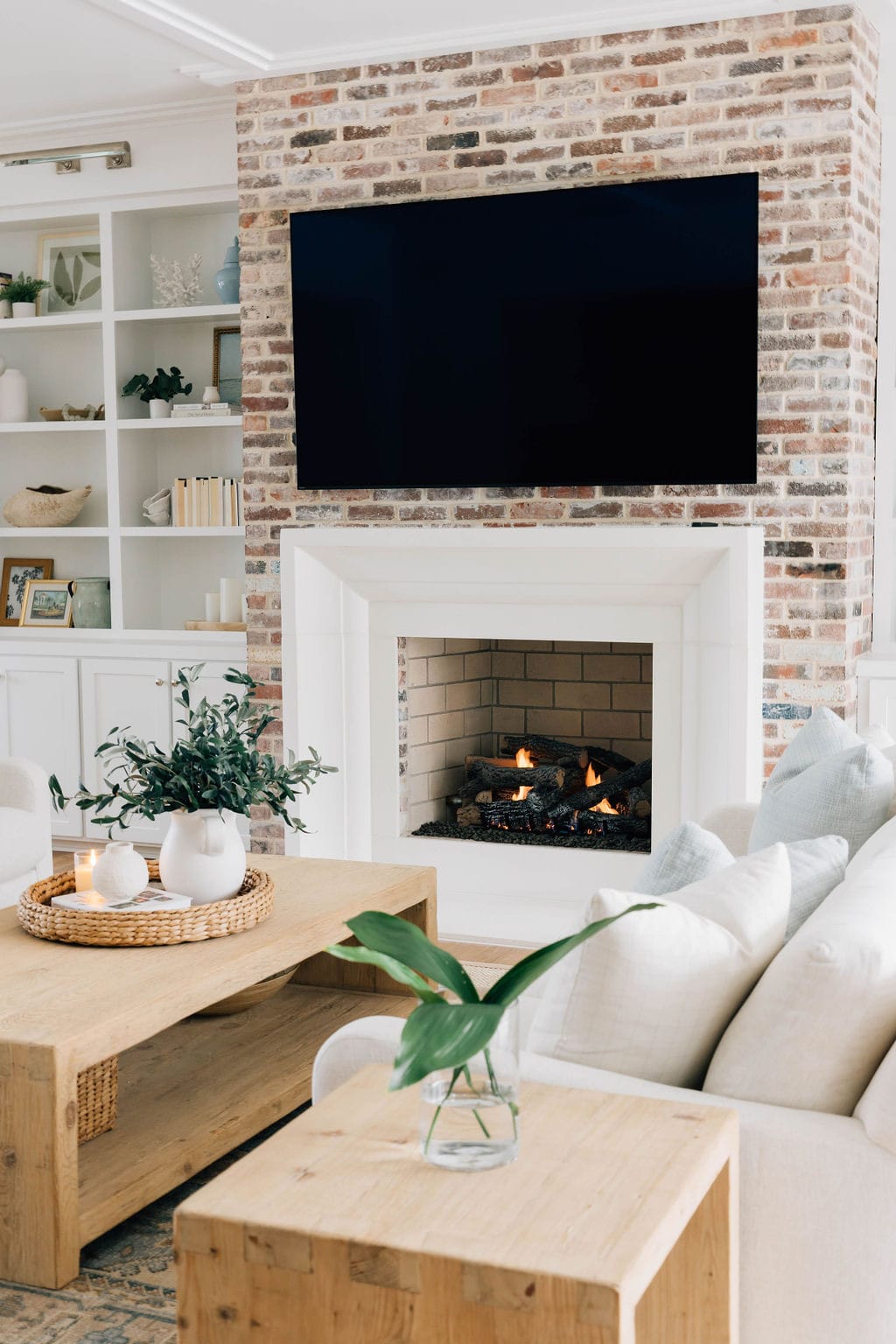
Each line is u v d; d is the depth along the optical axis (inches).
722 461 174.6
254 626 204.1
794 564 173.2
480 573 187.8
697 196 172.4
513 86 182.2
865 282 177.0
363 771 201.3
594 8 172.6
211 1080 121.4
